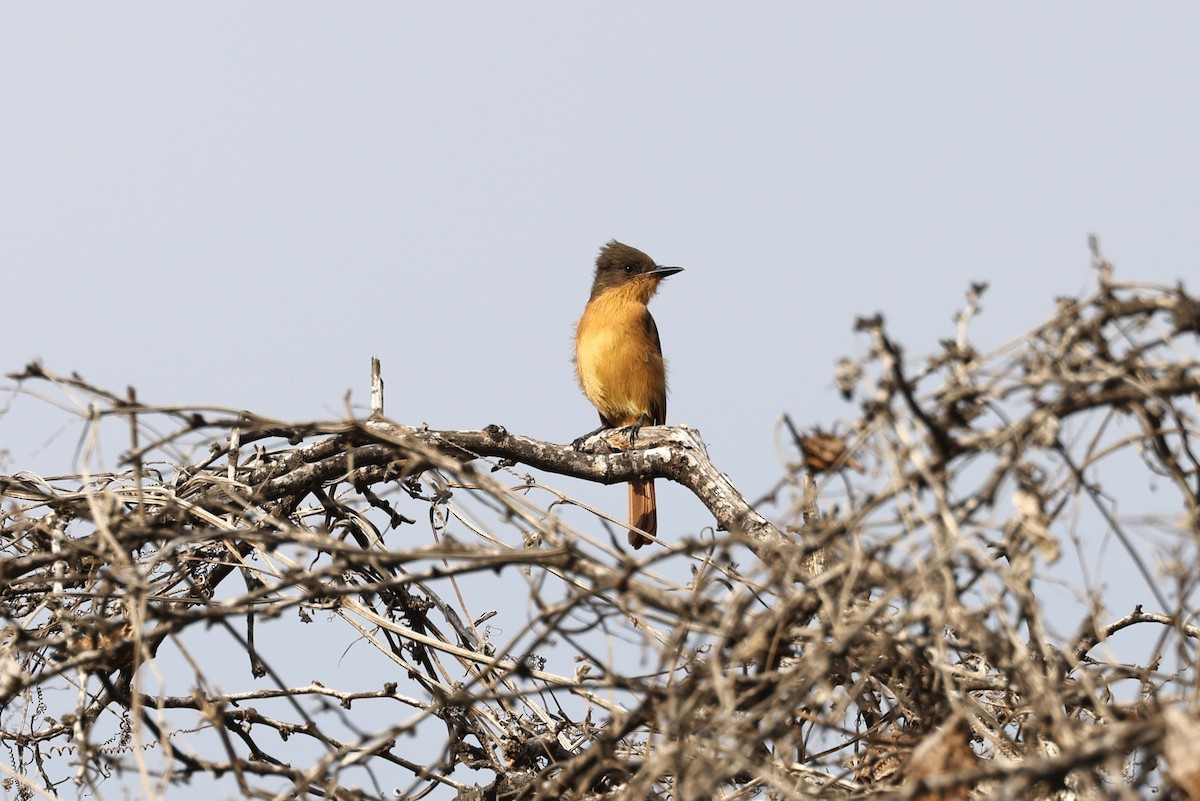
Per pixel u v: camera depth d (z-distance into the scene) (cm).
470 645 951
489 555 680
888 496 613
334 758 700
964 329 634
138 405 771
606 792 853
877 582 634
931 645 655
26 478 912
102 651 712
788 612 638
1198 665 588
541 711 878
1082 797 650
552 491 916
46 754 888
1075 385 608
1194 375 595
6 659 745
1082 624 690
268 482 1000
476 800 870
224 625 727
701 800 593
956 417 621
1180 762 499
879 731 741
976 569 620
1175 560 603
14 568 795
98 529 762
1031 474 614
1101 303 615
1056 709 593
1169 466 617
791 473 669
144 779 632
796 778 695
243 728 920
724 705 604
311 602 863
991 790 690
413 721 716
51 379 765
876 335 611
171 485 953
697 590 714
